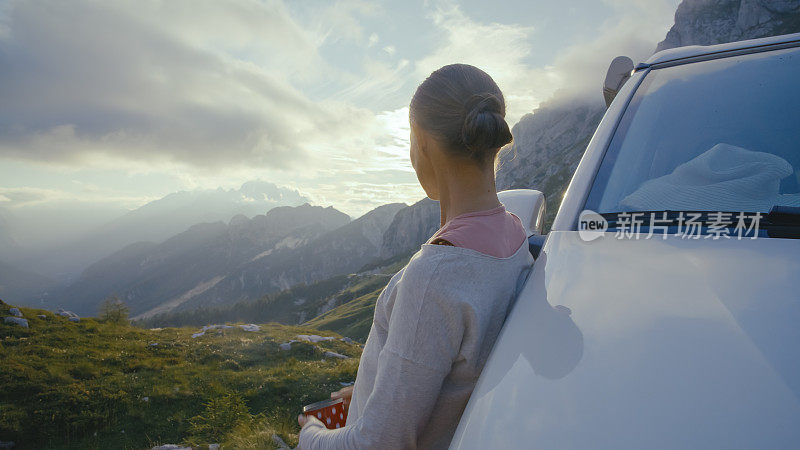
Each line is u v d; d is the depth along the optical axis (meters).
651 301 0.82
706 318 0.75
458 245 0.90
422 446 0.91
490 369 0.77
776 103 1.31
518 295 0.96
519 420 0.64
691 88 1.46
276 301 194.62
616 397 0.63
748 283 0.82
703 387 0.61
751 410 0.56
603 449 0.56
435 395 0.85
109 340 24.55
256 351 25.75
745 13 131.50
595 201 1.25
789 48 1.46
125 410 15.85
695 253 0.96
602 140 1.42
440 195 1.05
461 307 0.82
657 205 1.16
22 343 21.31
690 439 0.54
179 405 16.64
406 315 0.85
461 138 0.92
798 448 0.50
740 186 1.14
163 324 190.38
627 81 1.65
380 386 0.85
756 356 0.65
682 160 1.26
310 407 1.25
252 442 10.84
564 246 1.12
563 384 0.68
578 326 0.79
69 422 14.48
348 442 0.87
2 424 13.66
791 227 0.99
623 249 1.03
